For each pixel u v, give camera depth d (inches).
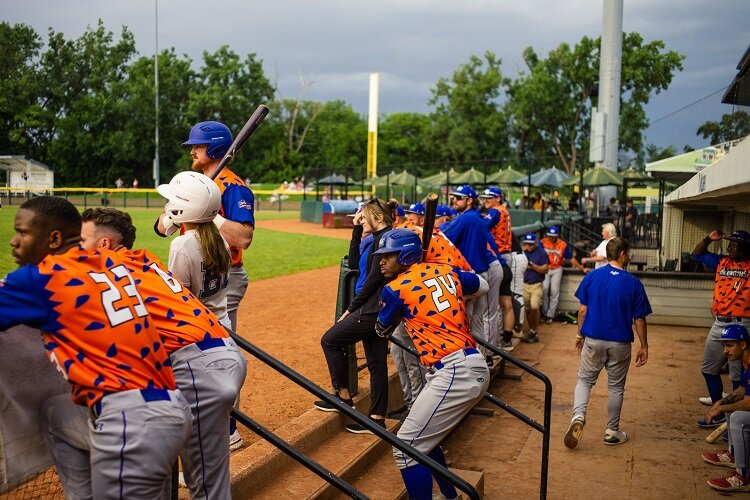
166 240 765.3
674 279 462.9
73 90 2273.6
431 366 172.4
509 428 272.7
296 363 282.2
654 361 370.0
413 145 3139.8
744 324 271.0
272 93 2699.3
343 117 3481.8
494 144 2669.8
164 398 104.9
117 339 102.0
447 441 259.4
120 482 101.0
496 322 315.3
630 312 248.2
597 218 860.6
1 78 2165.4
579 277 473.4
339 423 221.1
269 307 423.2
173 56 2461.9
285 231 1117.1
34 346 110.9
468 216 295.1
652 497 213.2
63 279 99.7
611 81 964.0
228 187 180.9
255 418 213.2
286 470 187.0
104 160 2285.9
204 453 123.1
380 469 208.4
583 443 258.1
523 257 401.4
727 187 214.4
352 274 246.4
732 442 221.5
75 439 114.6
